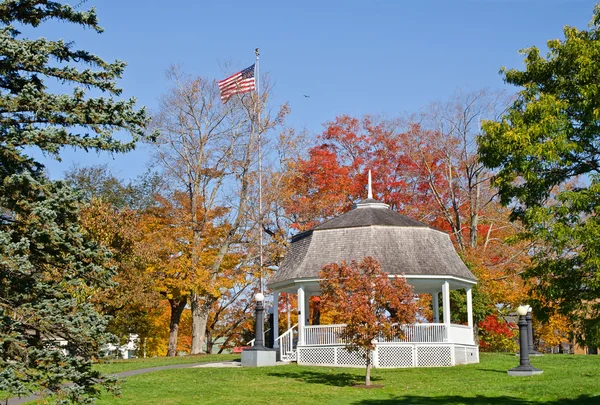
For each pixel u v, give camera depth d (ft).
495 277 142.20
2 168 43.62
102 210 113.80
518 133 51.11
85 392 45.34
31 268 42.32
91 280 46.26
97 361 46.50
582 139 50.49
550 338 156.97
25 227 43.80
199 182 145.18
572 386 74.08
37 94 44.37
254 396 73.82
